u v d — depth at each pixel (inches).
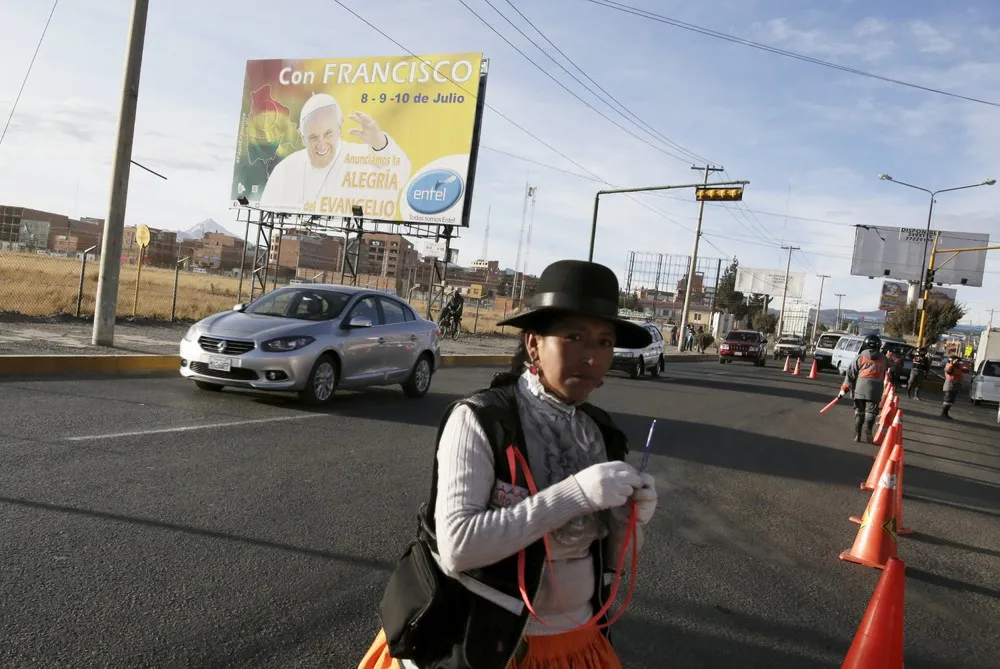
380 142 1078.4
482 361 816.9
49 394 344.5
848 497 307.4
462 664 62.8
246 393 403.9
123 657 121.6
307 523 197.8
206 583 153.3
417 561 67.9
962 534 269.0
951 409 903.7
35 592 141.3
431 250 1090.7
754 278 3622.0
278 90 1127.6
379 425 350.6
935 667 153.3
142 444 265.6
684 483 299.9
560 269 68.6
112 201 498.9
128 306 844.6
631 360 797.9
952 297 3356.3
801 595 185.0
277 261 1169.4
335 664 126.3
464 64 1039.6
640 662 139.8
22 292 840.3
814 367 1222.9
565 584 67.7
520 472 64.4
